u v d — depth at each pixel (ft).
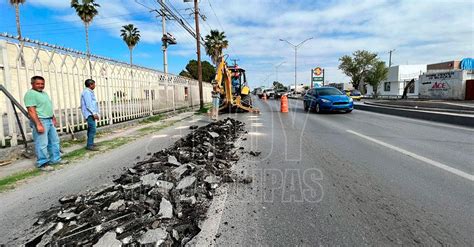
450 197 12.07
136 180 13.88
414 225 9.83
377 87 187.42
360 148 21.71
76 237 8.98
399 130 30.58
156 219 10.00
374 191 12.89
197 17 70.33
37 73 23.72
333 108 52.16
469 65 118.73
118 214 10.32
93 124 22.86
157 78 51.80
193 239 9.26
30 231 10.03
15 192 13.76
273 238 9.26
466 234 9.20
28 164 18.83
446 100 96.99
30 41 22.30
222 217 10.76
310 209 11.30
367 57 192.85
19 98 21.97
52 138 18.47
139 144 25.43
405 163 17.26
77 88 29.07
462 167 16.25
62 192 13.74
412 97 132.67
